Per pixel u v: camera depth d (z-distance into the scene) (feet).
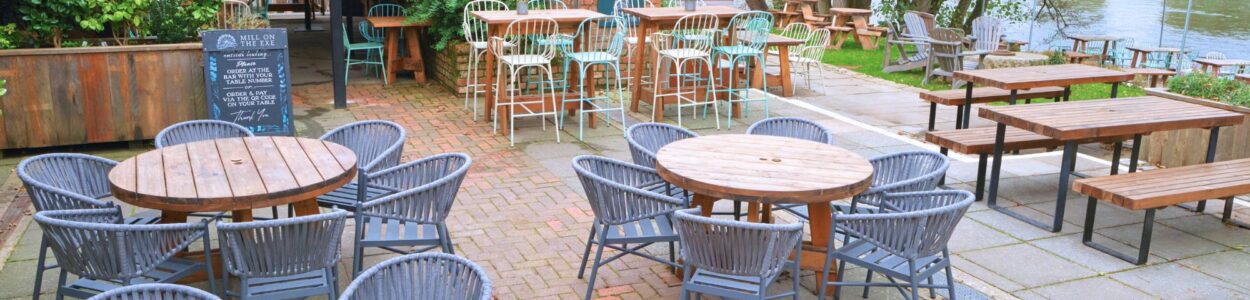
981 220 18.75
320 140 15.74
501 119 26.21
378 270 9.20
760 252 11.34
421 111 29.37
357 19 53.26
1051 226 18.22
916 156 15.78
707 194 13.24
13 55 22.38
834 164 14.47
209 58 23.86
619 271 15.43
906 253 12.32
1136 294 14.88
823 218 14.19
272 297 11.34
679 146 15.55
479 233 17.38
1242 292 15.07
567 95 28.04
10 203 18.89
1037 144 20.25
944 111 31.27
